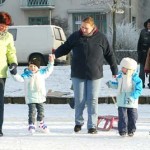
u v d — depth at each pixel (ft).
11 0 248.32
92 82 56.85
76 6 242.58
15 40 164.76
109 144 51.03
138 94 55.31
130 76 55.26
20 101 90.27
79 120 58.18
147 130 60.54
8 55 55.93
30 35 164.66
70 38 57.47
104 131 59.62
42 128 58.29
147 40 95.35
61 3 244.01
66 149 48.21
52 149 48.21
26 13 247.50
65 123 66.23
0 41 55.21
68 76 105.40
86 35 56.95
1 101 55.57
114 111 78.54
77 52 56.95
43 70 58.34
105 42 57.36
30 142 52.21
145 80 105.09
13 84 99.14
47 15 245.86
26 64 165.27
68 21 243.40
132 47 182.09
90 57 56.65
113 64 57.93
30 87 57.57
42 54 164.14
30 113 57.82
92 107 57.31
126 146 49.96
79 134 57.47
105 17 238.07
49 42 163.94
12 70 55.52
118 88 55.57
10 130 60.39
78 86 57.16
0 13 55.88
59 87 97.55
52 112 77.77
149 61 87.04
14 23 248.32
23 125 64.34
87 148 48.73
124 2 225.56
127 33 183.73
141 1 269.64
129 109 55.77
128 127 55.93
